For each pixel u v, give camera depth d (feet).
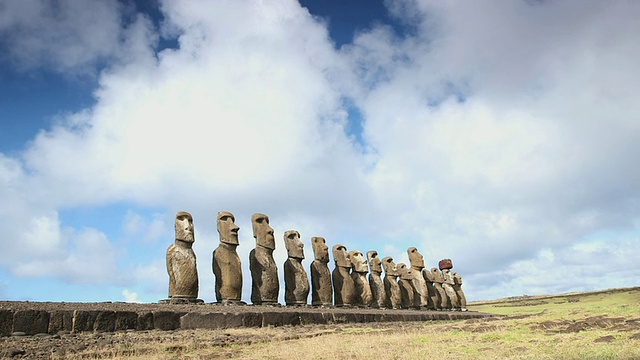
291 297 98.37
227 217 87.76
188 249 79.51
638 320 49.57
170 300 75.51
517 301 193.16
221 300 83.82
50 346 44.60
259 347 50.42
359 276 115.65
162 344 48.08
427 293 135.44
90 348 44.70
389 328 69.62
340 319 82.07
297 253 101.45
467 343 47.42
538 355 37.73
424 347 46.39
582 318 55.93
